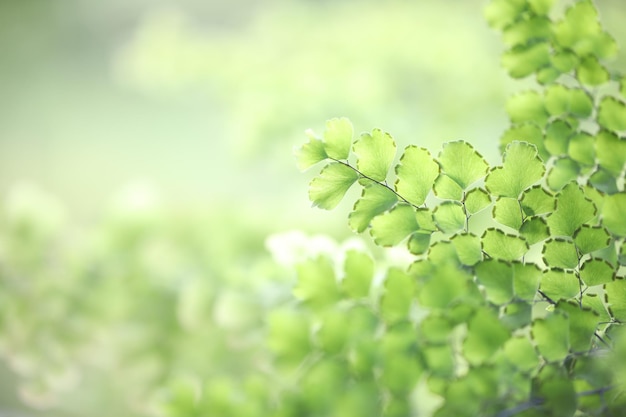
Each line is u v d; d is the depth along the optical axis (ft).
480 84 2.46
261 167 2.63
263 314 1.52
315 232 2.11
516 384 1.19
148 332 1.83
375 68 2.56
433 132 2.37
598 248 1.19
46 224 1.82
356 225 1.19
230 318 1.54
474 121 2.40
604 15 2.37
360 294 1.24
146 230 1.95
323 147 1.19
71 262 1.82
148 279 1.87
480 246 1.20
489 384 1.19
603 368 1.18
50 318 1.72
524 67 1.30
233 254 1.99
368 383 1.24
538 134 1.26
